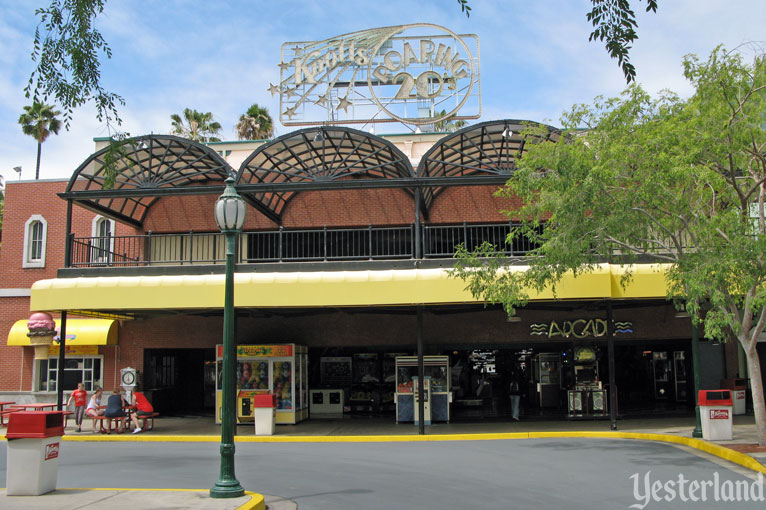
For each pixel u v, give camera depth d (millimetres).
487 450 15664
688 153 13586
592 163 14461
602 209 14617
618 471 12352
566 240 14836
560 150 14883
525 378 28766
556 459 13945
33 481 10164
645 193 13789
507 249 24234
